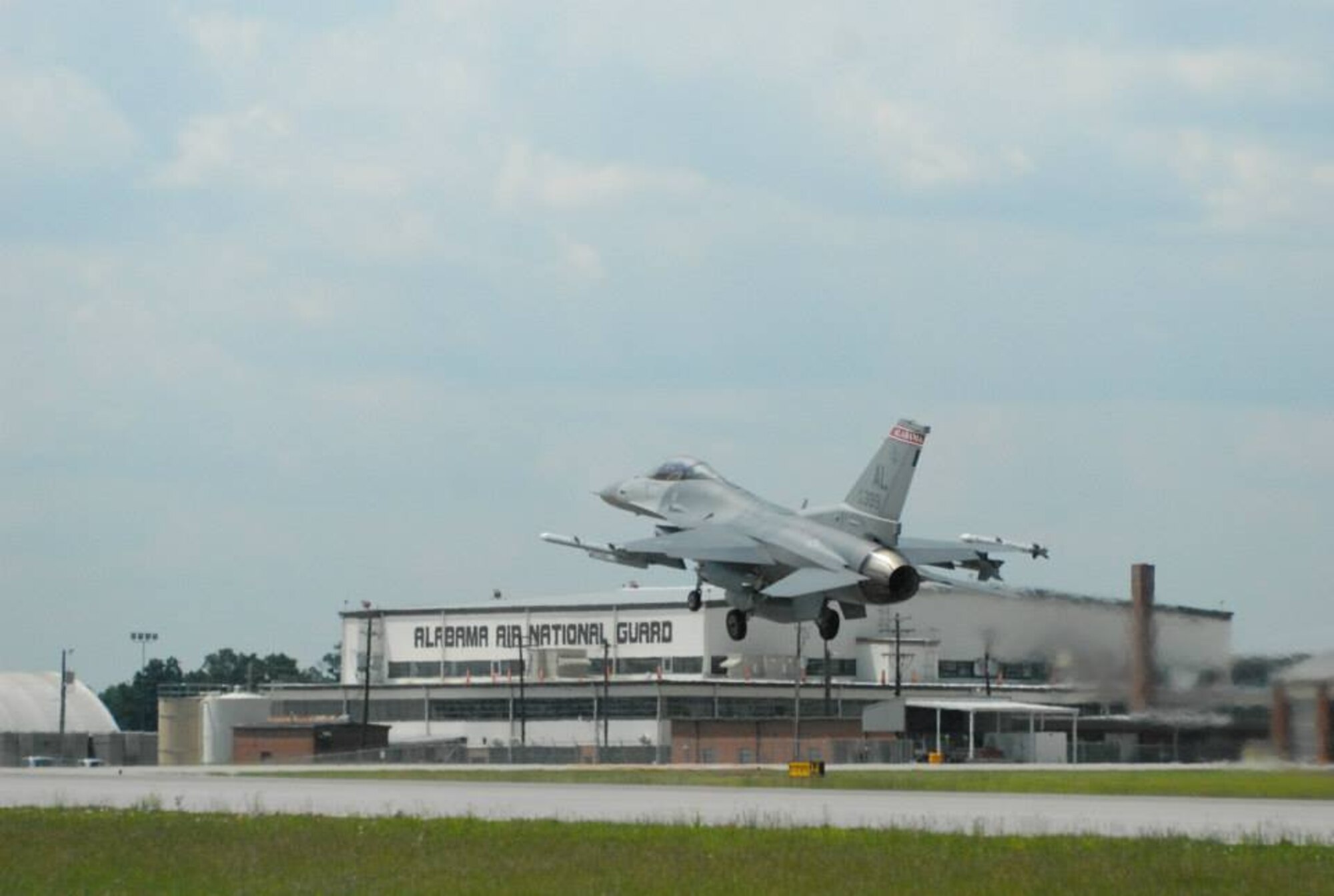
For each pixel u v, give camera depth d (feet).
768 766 301.84
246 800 170.40
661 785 201.36
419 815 144.87
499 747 354.54
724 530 191.31
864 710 352.28
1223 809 148.77
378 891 93.35
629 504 211.41
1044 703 299.99
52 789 199.31
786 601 187.32
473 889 93.66
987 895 90.07
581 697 397.39
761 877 97.04
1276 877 95.40
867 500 181.37
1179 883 93.66
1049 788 187.62
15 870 106.22
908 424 178.50
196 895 93.61
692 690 389.39
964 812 145.28
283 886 96.17
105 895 94.53
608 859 106.11
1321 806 152.25
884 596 175.42
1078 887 92.58
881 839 116.26
